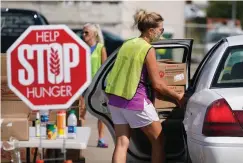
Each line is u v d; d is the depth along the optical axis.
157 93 11.44
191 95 10.72
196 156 9.54
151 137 10.71
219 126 9.19
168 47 11.66
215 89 9.91
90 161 14.04
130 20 39.44
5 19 28.53
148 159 11.67
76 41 8.45
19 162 10.33
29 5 38.38
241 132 9.12
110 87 10.65
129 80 10.47
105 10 39.16
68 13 39.16
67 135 10.58
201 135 9.34
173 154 11.54
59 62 8.47
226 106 9.25
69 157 12.48
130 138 11.52
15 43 8.45
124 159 10.70
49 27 8.44
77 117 12.80
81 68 8.46
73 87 8.48
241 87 9.82
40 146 9.92
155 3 43.53
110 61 11.37
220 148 9.06
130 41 10.73
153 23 10.72
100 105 11.44
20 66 8.48
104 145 15.68
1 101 10.45
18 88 8.48
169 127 11.49
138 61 10.48
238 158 9.05
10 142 10.08
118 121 10.73
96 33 15.81
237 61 10.26
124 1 39.34
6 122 10.16
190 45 11.84
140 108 10.43
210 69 10.38
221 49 10.63
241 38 10.97
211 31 52.62
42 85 8.48
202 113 9.45
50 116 11.20
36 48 8.47
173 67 11.54
